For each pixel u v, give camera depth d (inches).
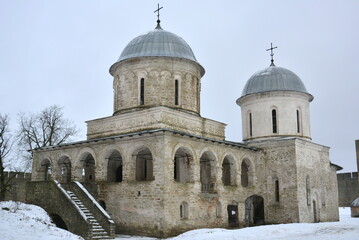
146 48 1226.6
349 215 1796.3
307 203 1259.8
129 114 1133.7
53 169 1230.9
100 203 1082.7
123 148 1056.8
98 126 1211.2
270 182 1269.7
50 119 1777.8
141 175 1141.7
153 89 1189.1
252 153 1302.9
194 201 1031.6
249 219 1240.8
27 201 1052.5
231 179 1218.0
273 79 1375.5
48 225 825.5
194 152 1061.1
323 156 1409.9
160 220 936.3
